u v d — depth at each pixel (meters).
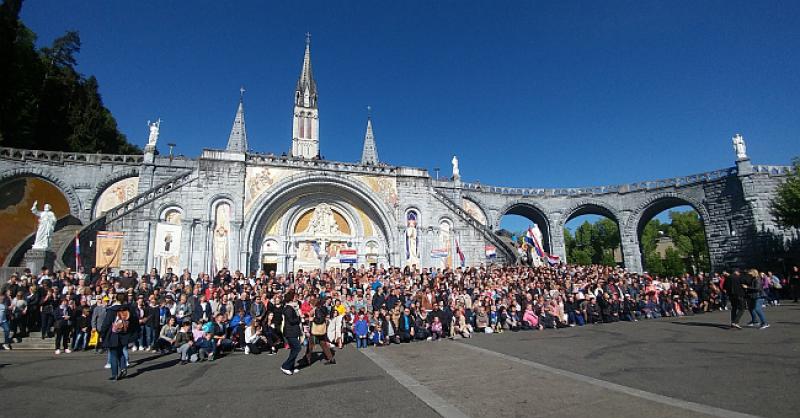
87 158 31.25
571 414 5.76
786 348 9.87
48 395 7.77
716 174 37.31
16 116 33.66
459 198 40.22
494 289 19.53
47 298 13.89
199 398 7.43
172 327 13.27
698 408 5.79
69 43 46.34
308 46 70.81
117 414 6.55
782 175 34.72
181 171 33.31
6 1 33.88
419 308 16.08
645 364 9.00
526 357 10.49
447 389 7.45
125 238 24.36
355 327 14.31
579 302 18.48
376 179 31.41
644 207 41.22
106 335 9.20
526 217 48.44
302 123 66.62
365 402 6.81
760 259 33.53
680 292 21.00
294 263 29.84
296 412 6.40
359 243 31.33
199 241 26.02
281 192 28.67
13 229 28.36
